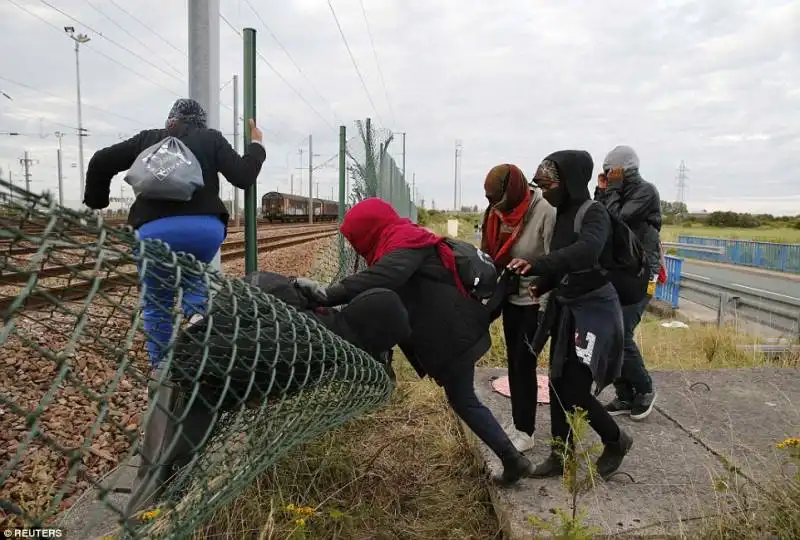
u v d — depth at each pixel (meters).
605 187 4.62
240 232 29.19
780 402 4.54
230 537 2.56
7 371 4.22
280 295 2.55
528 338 3.46
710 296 10.99
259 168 3.65
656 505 2.92
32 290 1.18
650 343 7.33
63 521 2.69
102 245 1.32
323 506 2.93
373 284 2.82
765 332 8.45
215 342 1.86
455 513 3.08
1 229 1.16
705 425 4.06
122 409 4.14
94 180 3.29
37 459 3.44
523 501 2.96
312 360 2.17
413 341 3.03
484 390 4.82
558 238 3.10
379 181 7.69
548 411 4.36
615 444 3.11
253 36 3.94
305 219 64.44
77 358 4.50
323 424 2.48
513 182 3.38
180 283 1.54
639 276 3.28
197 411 2.00
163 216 3.05
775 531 2.57
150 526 1.73
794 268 18.70
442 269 3.03
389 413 4.23
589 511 2.85
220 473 1.97
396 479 3.34
